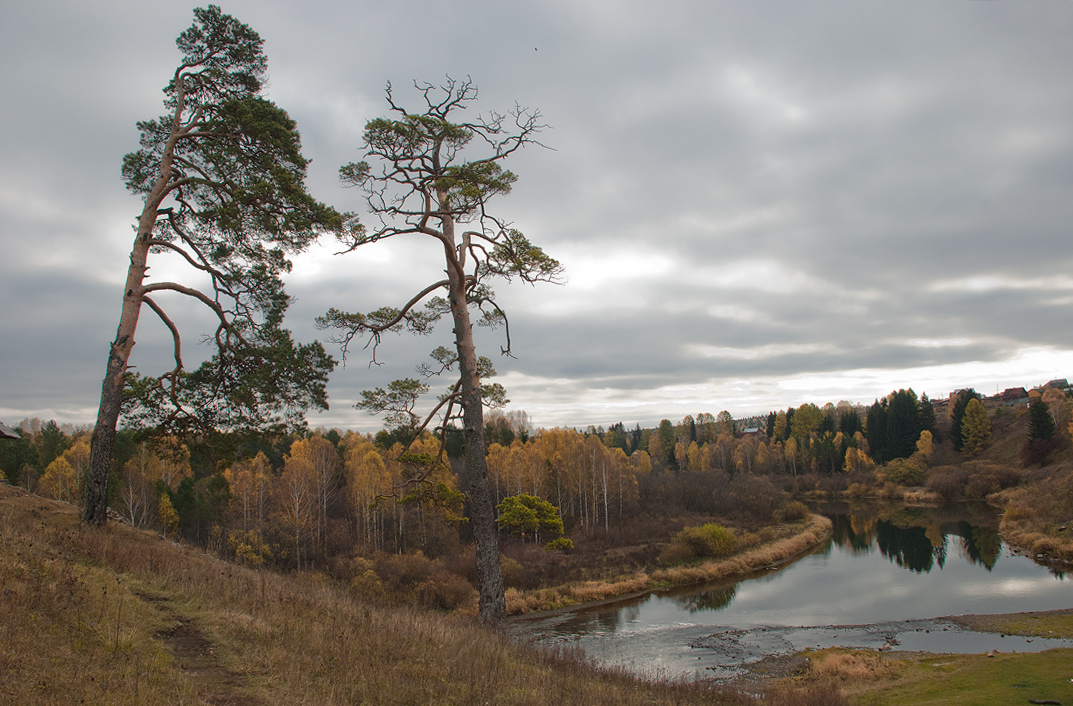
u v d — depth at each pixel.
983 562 39.59
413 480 15.83
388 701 6.66
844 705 13.90
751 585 38.62
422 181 15.39
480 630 11.56
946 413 130.12
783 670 20.69
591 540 52.41
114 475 43.94
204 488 52.75
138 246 13.70
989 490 75.88
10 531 9.75
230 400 15.11
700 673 20.89
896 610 29.91
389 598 32.09
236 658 7.25
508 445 71.56
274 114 14.65
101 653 6.41
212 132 14.82
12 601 6.86
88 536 10.97
